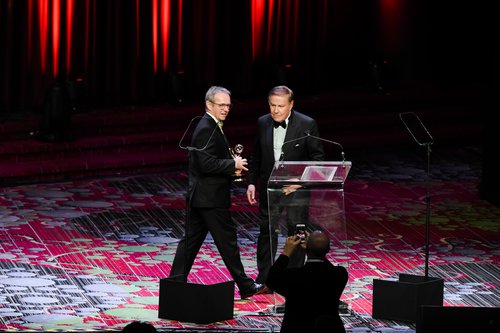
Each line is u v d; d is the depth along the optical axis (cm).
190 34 2988
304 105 2980
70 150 2536
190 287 1457
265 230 1611
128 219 2103
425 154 2842
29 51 2727
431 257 1883
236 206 2242
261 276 1620
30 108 2752
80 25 2794
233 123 2880
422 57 3288
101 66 2848
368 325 1475
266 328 1438
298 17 3161
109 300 1571
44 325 1434
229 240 1564
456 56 3291
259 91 3130
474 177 2586
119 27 2841
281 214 1465
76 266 1759
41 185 2370
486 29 3275
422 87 3244
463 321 1266
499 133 2289
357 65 3291
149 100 2936
